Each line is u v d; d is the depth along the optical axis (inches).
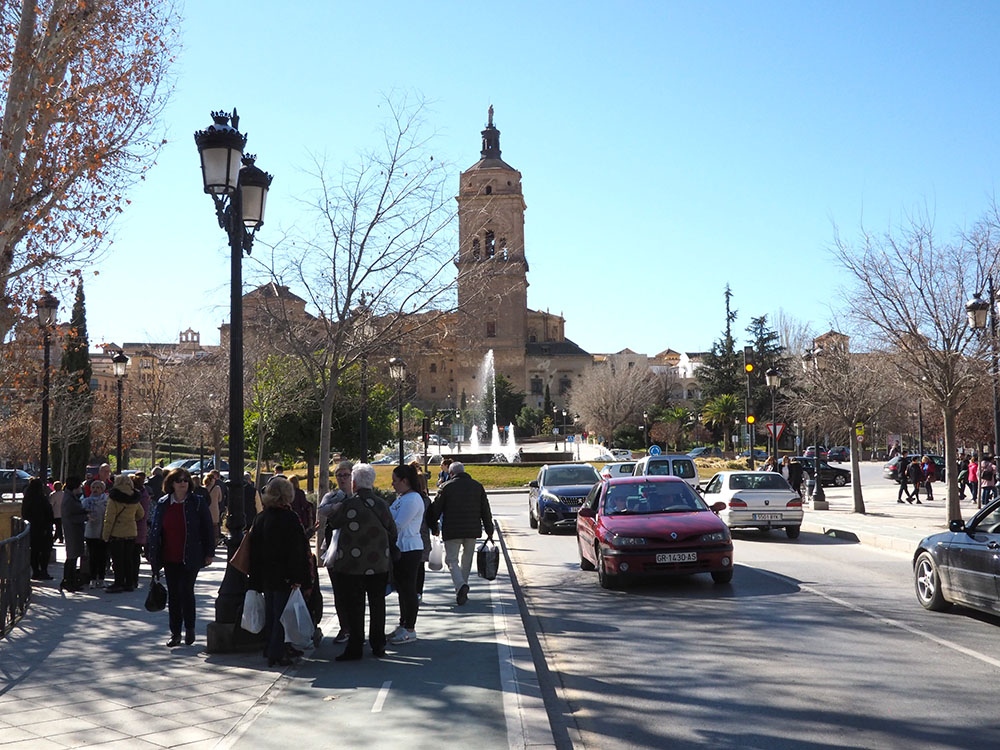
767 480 876.6
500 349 5068.9
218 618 343.0
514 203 3924.7
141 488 594.6
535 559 711.1
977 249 828.0
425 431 1514.5
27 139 599.2
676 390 5521.7
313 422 1234.6
